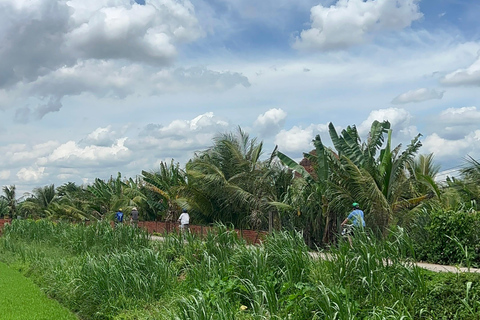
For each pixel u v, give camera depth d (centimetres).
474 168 2078
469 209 1612
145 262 1428
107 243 2158
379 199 1875
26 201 6291
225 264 1341
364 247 1106
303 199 2206
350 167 1942
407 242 1123
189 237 1712
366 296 1041
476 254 1420
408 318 904
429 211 1692
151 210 3772
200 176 2573
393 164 1994
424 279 1051
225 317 954
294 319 967
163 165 3547
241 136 2725
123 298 1279
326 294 928
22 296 1523
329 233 2095
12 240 2777
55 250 2372
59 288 1534
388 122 2270
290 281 1109
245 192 2439
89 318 1287
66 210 4481
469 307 908
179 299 1054
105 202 4300
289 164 2280
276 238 1309
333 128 2239
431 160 2419
